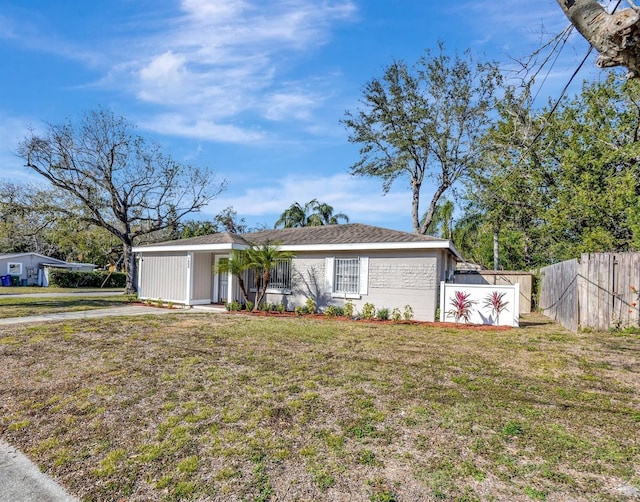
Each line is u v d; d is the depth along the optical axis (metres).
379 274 13.00
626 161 16.16
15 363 6.37
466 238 31.23
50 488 3.00
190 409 4.46
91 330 9.31
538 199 18.73
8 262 33.59
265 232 18.45
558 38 4.07
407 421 4.11
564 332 9.80
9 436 3.89
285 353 7.11
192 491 2.90
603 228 15.65
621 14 2.29
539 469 3.17
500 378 5.66
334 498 2.79
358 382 5.41
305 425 4.02
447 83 22.66
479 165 21.38
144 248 17.23
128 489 2.95
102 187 24.52
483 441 3.67
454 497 2.79
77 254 42.00
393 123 24.00
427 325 11.06
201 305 15.80
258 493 2.86
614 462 3.29
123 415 4.32
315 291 14.09
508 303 11.09
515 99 6.32
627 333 9.09
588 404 4.64
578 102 18.00
